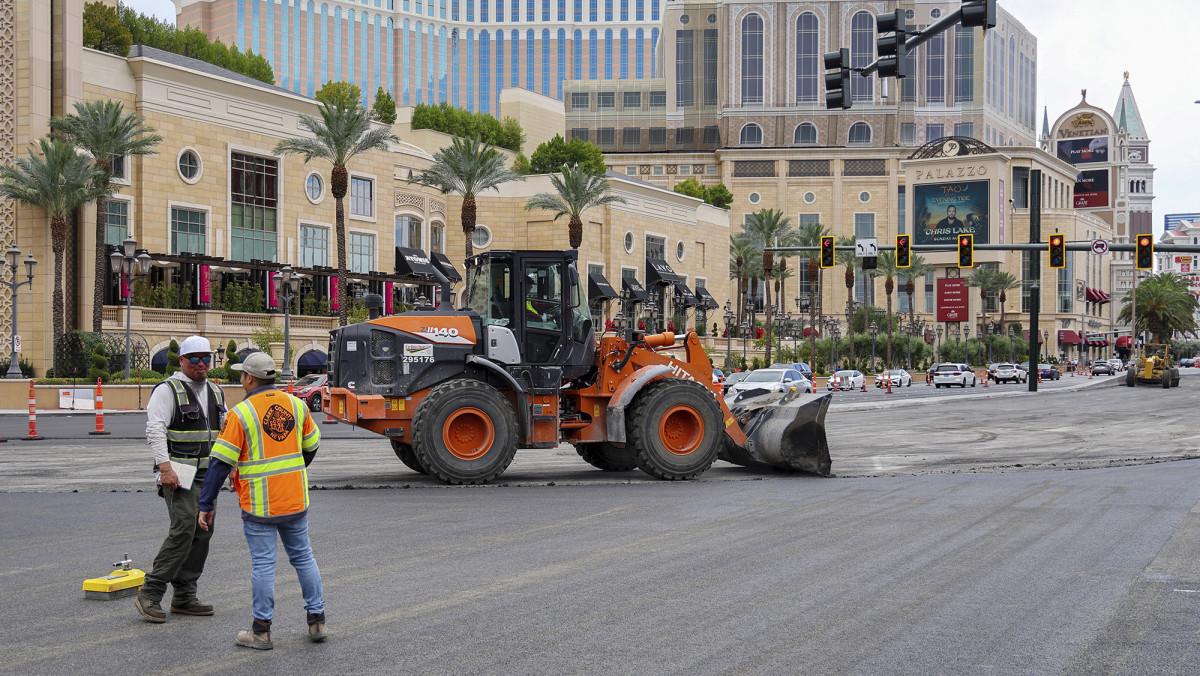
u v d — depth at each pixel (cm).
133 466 1738
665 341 1619
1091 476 1595
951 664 591
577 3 19162
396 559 904
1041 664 592
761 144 14362
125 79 5434
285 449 631
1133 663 595
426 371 1508
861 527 1081
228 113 5931
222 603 742
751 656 606
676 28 14662
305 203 6431
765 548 958
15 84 4947
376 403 1480
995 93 15138
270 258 6222
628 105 14850
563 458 1950
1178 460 1895
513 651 616
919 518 1145
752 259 9788
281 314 5550
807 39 14400
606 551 943
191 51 9212
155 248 5500
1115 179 17988
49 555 921
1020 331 12475
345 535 1027
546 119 11838
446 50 18875
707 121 14575
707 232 10231
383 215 7056
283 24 17038
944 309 11212
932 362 11031
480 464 1466
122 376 4312
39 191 4612
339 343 1509
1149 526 1084
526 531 1055
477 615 704
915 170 11862
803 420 1606
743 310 10219
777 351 9381
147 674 570
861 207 13838
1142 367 6225
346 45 17700
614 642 636
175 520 688
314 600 636
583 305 1580
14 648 623
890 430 2694
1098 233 15750
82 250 5050
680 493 1376
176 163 5625
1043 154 13838
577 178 6894
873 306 12150
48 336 4909
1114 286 17125
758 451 1633
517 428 1509
